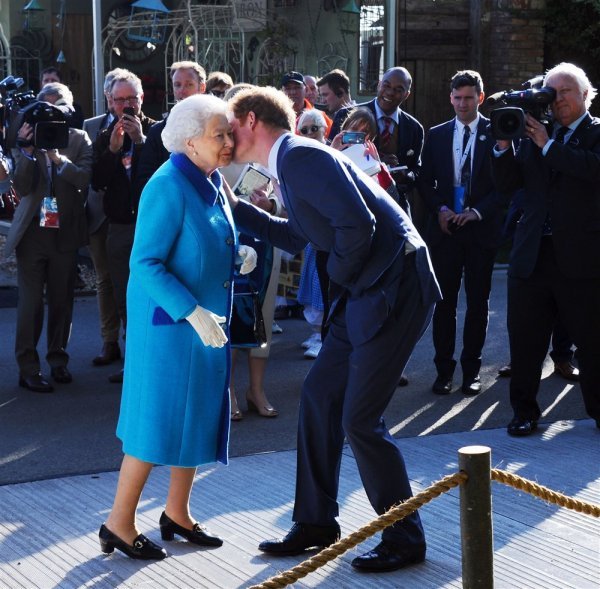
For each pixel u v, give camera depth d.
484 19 13.21
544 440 5.74
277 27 12.30
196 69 6.46
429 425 6.02
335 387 4.11
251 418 6.09
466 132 6.64
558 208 5.62
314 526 4.17
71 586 3.86
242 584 3.90
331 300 4.11
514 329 5.82
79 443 5.57
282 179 3.80
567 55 13.83
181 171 3.91
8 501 4.70
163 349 3.91
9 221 11.63
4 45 14.05
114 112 6.57
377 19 11.73
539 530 4.45
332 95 8.12
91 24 14.30
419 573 4.02
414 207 11.66
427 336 8.21
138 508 4.62
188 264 3.91
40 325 6.60
